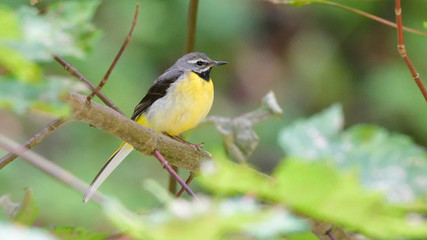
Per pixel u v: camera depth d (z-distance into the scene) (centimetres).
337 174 179
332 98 1727
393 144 201
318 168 179
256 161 1579
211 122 787
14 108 212
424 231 188
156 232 190
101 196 275
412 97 1616
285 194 185
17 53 212
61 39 218
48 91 218
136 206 1404
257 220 186
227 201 190
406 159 198
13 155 447
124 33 1545
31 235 202
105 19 1547
